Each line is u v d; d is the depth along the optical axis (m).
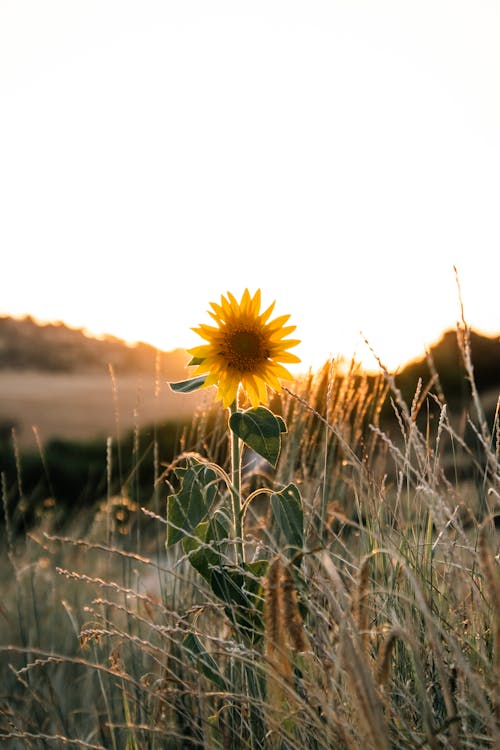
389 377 1.96
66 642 3.18
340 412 3.16
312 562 2.05
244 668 2.14
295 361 2.30
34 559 4.06
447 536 1.90
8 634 3.31
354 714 1.62
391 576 2.04
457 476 2.37
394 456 2.23
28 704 2.68
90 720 2.67
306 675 1.80
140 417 3.49
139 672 2.53
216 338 2.30
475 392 1.88
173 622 2.35
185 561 2.83
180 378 2.54
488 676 1.70
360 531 2.41
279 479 3.23
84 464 10.10
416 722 1.78
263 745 1.98
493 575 1.46
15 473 10.14
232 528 2.33
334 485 3.09
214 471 2.27
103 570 3.53
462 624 1.96
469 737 1.53
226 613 2.11
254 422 2.22
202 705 1.98
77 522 4.61
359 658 1.43
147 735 2.22
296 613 1.70
